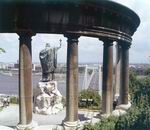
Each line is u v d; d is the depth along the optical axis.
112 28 42.88
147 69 100.62
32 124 38.41
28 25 37.06
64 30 37.84
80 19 38.25
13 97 72.19
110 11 40.56
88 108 62.16
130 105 50.00
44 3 36.16
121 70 50.34
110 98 44.50
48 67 56.28
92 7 38.25
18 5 36.22
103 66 44.38
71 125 38.25
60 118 51.69
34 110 55.25
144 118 40.19
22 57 37.72
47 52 56.19
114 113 44.56
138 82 71.06
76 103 39.16
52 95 56.00
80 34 38.69
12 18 36.88
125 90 50.25
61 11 37.12
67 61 39.12
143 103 48.16
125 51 49.94
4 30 37.34
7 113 56.72
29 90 38.06
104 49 43.94
